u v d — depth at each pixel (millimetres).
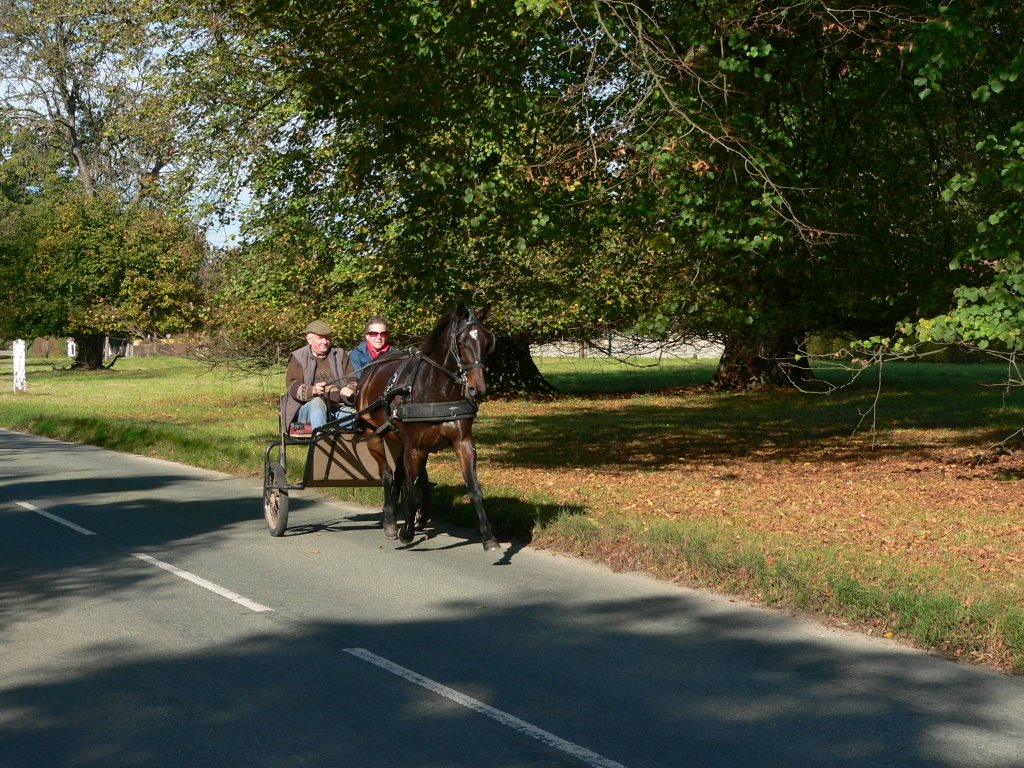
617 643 7445
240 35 23938
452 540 11492
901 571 8828
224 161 25844
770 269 18625
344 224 23234
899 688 6465
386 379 10883
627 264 19266
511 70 13844
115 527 12258
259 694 6309
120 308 53156
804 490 14805
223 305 31328
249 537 11672
